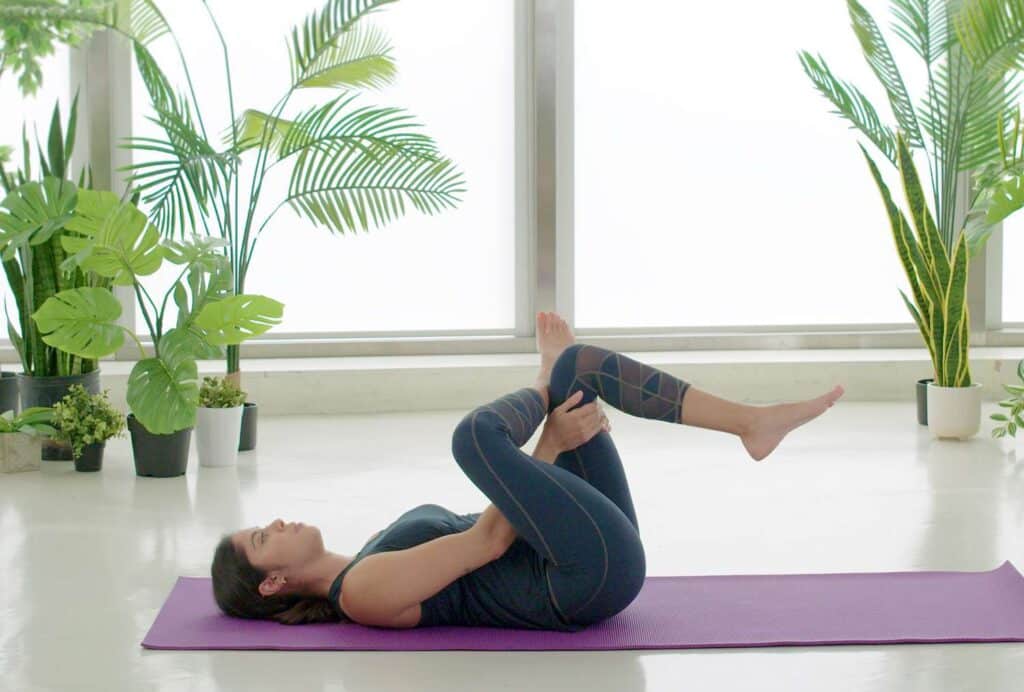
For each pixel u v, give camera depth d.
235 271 5.01
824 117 6.53
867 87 6.50
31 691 2.49
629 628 2.79
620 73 6.46
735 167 6.53
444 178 5.13
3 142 6.09
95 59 6.05
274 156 6.22
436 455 4.90
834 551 3.49
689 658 2.62
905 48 6.50
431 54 6.36
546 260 6.41
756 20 6.47
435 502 4.14
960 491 4.23
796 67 6.50
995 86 5.28
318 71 5.17
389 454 4.93
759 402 6.05
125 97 6.14
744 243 6.57
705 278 6.58
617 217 6.52
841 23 6.49
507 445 2.59
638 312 6.57
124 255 4.45
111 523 3.87
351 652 2.65
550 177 6.36
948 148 5.28
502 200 6.46
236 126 5.27
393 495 4.23
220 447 4.70
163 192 4.77
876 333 6.55
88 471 4.64
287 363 6.06
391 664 2.57
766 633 2.75
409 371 5.89
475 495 4.23
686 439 5.20
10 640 2.81
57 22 5.02
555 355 3.08
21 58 5.24
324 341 6.29
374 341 6.32
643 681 2.49
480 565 2.67
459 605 2.75
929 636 2.73
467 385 5.94
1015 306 6.68
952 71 5.36
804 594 3.05
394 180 5.09
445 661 2.59
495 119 6.42
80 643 2.78
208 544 3.63
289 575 2.80
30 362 5.01
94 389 5.05
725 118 6.50
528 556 2.74
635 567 2.63
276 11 6.24
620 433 5.35
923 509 3.98
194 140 4.81
